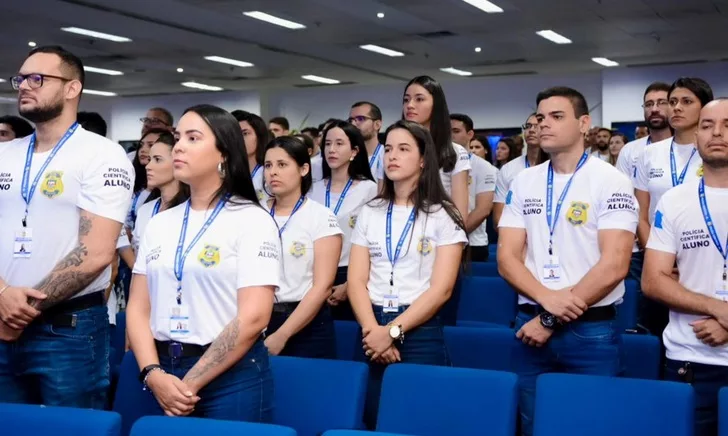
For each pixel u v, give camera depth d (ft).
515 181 9.74
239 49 43.29
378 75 54.34
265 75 53.93
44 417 6.27
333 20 35.68
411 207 9.73
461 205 11.81
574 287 8.84
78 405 8.27
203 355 7.06
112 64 48.26
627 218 8.86
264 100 62.90
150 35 38.86
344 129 12.59
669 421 6.90
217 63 48.42
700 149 8.45
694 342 8.36
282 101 63.16
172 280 7.40
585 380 7.29
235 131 7.63
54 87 8.29
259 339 7.57
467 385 7.58
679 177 12.03
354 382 8.06
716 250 8.33
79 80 8.59
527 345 9.20
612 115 52.03
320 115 61.98
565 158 9.28
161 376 7.12
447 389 7.64
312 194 12.93
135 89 60.90
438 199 9.70
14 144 8.68
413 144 9.62
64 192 8.24
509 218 9.63
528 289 9.10
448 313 11.39
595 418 7.13
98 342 8.51
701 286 8.42
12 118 15.17
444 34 39.19
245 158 7.70
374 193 12.58
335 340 10.93
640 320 12.87
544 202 9.31
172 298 7.39
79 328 8.25
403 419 7.72
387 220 9.77
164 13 33.78
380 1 31.81
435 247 9.55
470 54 45.52
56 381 8.10
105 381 8.66
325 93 61.67
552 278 9.14
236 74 53.36
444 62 48.55
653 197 12.42
